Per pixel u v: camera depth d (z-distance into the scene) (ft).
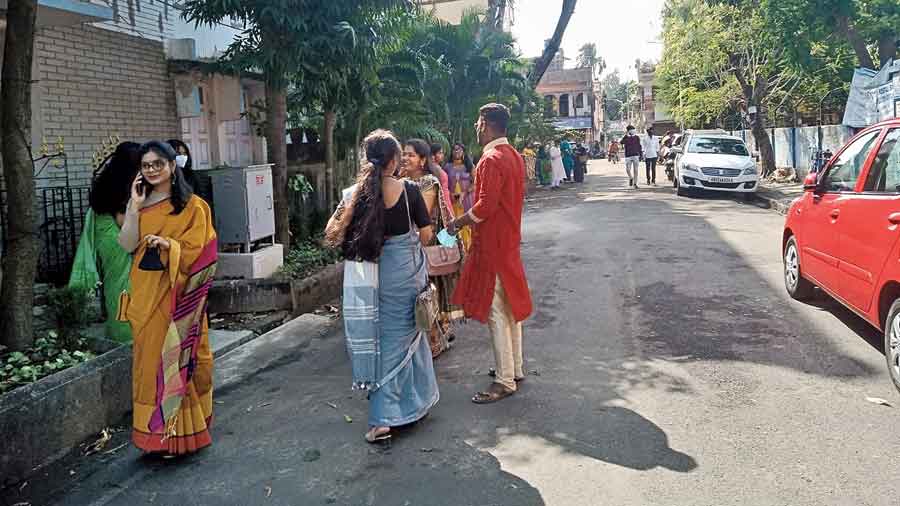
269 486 12.65
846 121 48.16
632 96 245.04
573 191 73.92
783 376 16.96
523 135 78.95
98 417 15.03
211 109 40.09
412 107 41.60
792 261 24.56
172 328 13.25
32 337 16.55
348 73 29.94
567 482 12.26
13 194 16.06
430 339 19.33
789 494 11.60
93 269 17.30
